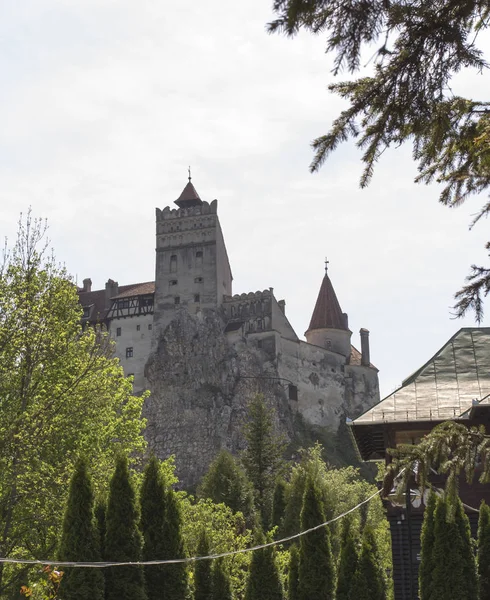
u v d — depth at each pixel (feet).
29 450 152.35
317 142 47.83
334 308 568.00
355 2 41.47
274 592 142.41
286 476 408.46
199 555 144.15
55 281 175.11
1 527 155.84
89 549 122.62
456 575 121.90
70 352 171.22
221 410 499.51
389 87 46.75
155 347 517.14
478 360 167.73
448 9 44.29
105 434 178.50
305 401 522.47
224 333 519.60
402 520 142.82
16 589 157.69
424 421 153.17
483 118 49.60
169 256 532.73
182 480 488.44
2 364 163.32
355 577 138.00
